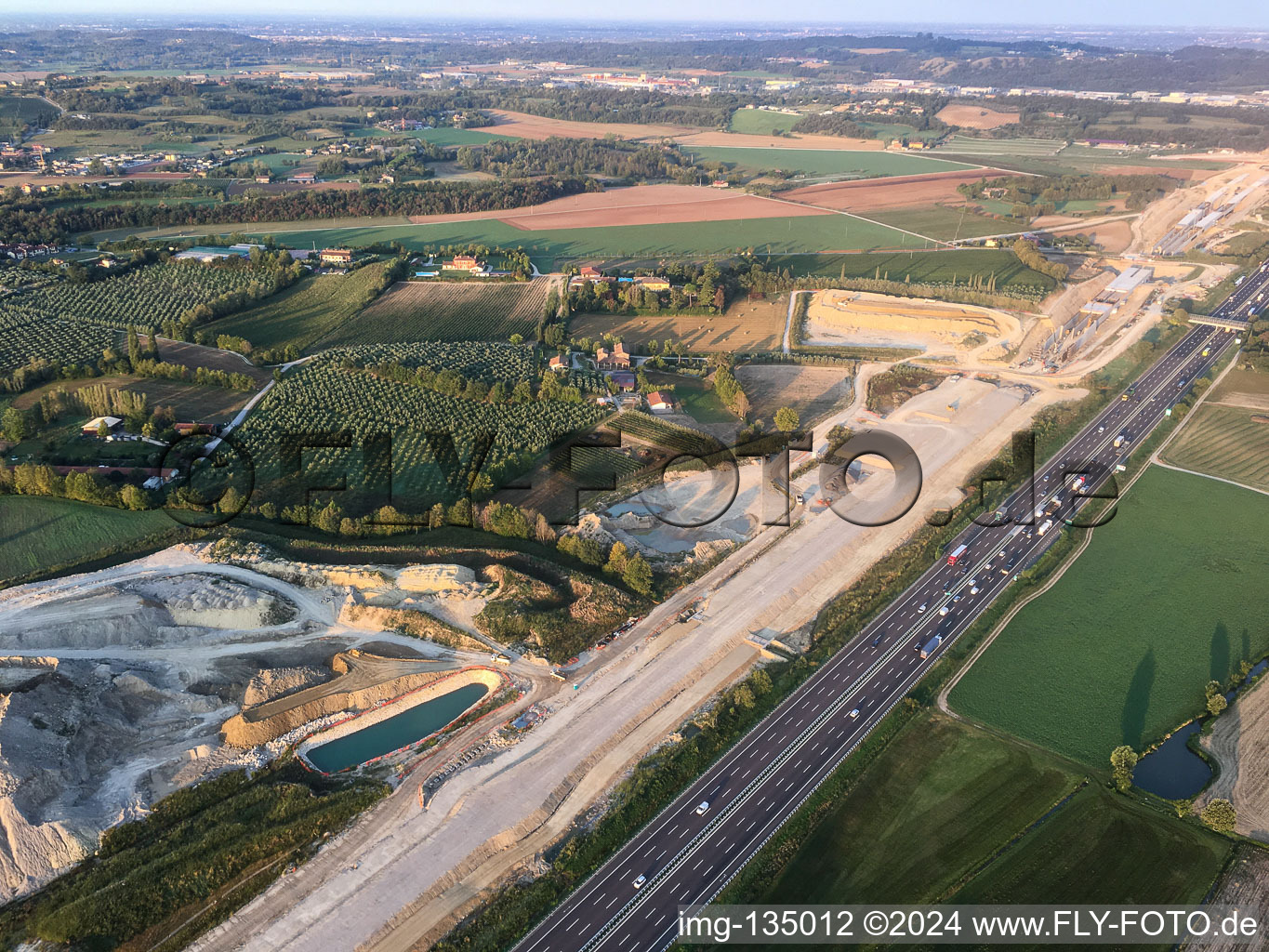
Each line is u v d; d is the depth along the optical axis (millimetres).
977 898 107750
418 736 130625
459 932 101875
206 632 144750
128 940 100312
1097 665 149875
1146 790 124875
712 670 144250
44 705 121562
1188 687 145375
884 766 127312
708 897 107500
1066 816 119688
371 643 145625
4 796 107812
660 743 129250
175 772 121375
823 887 109062
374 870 109188
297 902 105062
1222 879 110938
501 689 138125
